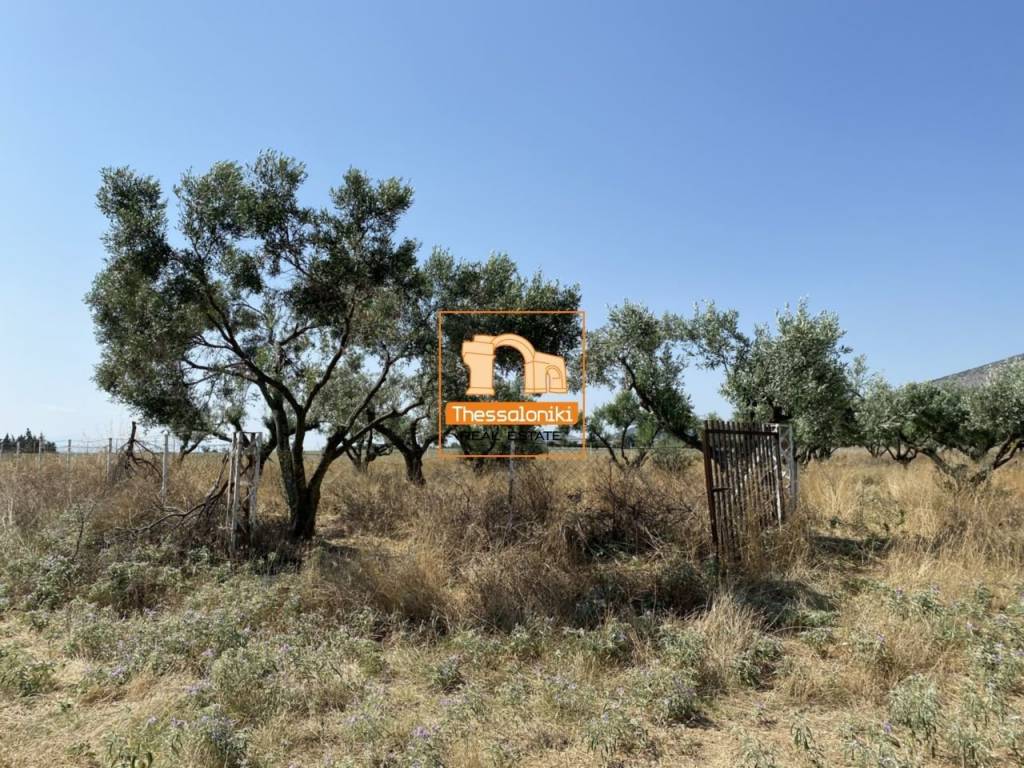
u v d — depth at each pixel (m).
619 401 20.12
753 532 8.15
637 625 5.85
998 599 6.62
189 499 10.06
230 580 7.26
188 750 3.65
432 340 11.21
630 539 9.10
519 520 9.26
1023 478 14.19
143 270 8.51
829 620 5.92
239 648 5.10
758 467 8.88
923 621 5.50
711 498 8.16
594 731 3.83
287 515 11.75
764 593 6.95
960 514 9.52
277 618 6.21
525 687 4.67
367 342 10.58
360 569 7.18
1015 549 8.17
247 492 9.33
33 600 6.82
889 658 4.92
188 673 5.08
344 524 11.41
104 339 11.02
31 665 5.02
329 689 4.68
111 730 4.12
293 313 10.30
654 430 16.91
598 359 12.82
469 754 3.76
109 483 11.91
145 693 4.75
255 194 9.03
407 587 6.66
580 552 8.63
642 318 12.12
